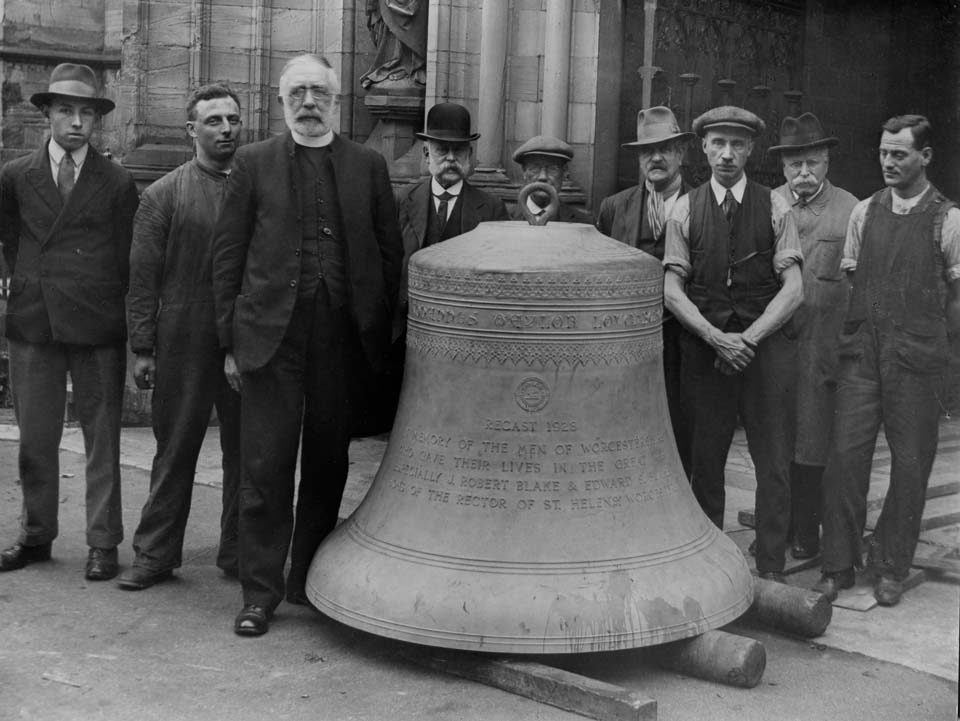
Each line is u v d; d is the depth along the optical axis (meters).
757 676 3.96
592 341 4.11
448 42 7.86
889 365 4.69
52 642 4.29
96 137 11.38
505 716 3.71
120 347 5.14
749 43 8.47
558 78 7.71
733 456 7.43
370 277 4.46
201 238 4.84
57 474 5.21
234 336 4.37
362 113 8.89
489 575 3.99
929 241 4.64
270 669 4.07
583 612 3.91
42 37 11.21
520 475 4.08
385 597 4.06
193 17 9.13
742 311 4.72
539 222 4.30
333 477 4.64
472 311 4.13
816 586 4.86
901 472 4.72
